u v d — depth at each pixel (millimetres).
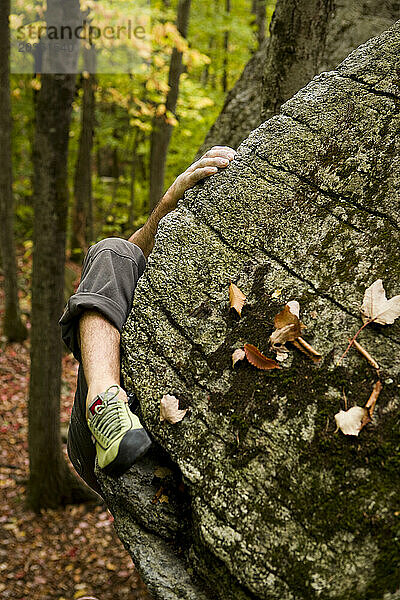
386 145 2043
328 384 1642
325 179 2064
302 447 1561
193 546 1649
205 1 13031
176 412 1740
